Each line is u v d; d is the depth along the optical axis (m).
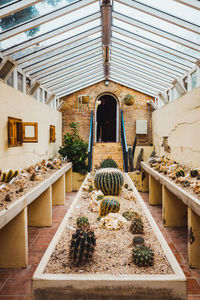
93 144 8.41
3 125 3.74
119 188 4.20
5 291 2.71
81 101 8.34
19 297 2.61
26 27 3.41
